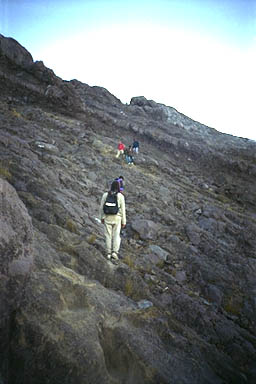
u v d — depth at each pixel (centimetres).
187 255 734
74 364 229
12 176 719
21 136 1330
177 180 1727
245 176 2220
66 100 2470
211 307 539
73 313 283
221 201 1619
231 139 3434
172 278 589
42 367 228
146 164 1823
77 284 330
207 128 3747
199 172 2148
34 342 237
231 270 739
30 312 255
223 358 369
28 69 2627
